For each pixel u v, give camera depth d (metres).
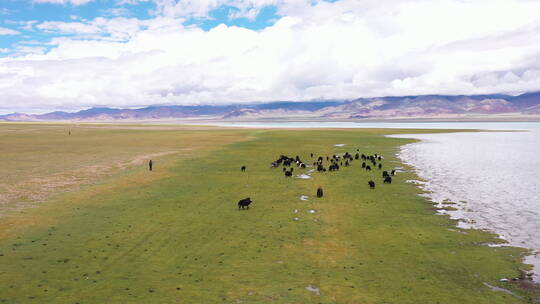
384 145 100.31
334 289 19.55
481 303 18.22
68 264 22.28
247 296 18.72
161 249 24.86
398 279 20.75
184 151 81.81
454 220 31.92
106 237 26.95
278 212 34.06
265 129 194.88
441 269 22.11
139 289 19.31
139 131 162.62
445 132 166.25
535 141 113.56
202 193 41.47
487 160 69.25
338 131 172.00
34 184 44.66
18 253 23.73
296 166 62.38
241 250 24.84
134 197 39.16
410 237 27.61
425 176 52.75
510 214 33.78
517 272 21.72
